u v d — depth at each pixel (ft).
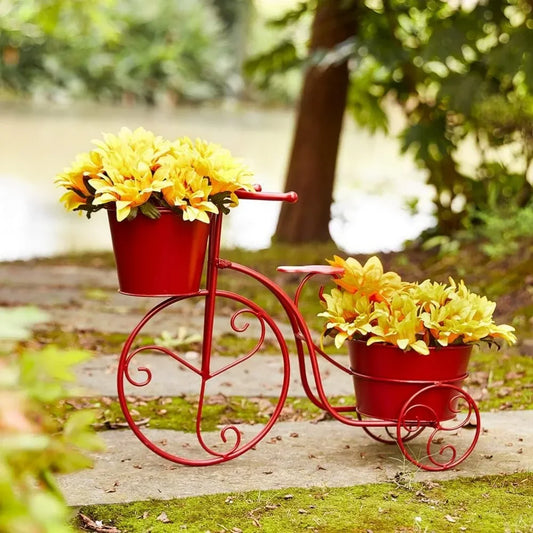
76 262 38.45
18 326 5.77
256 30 131.85
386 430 15.49
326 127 42.52
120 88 124.36
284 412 17.81
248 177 13.85
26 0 56.54
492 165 37.83
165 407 17.81
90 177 13.24
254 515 12.17
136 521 11.93
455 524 11.96
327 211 43.01
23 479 5.98
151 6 124.98
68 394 6.21
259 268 34.50
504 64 33.22
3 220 55.06
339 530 11.69
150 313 14.10
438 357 13.91
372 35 39.22
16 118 102.32
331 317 14.34
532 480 13.78
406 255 35.81
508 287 28.27
